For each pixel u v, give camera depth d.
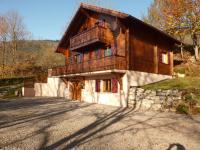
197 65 25.16
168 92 14.19
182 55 29.34
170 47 22.47
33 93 28.23
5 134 8.54
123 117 12.27
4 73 38.69
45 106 17.39
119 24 17.02
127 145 7.21
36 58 48.34
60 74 25.00
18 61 45.25
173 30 28.61
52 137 8.14
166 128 9.50
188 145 7.18
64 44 26.59
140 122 10.82
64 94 25.92
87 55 23.05
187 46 32.09
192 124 10.17
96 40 18.36
